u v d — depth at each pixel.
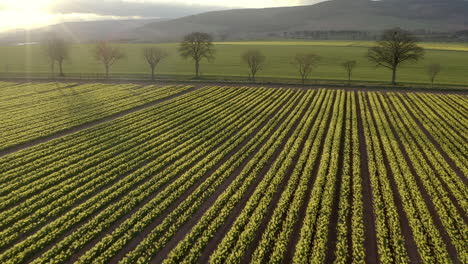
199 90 59.91
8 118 41.72
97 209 21.66
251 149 31.22
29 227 19.64
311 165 27.11
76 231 19.19
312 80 73.62
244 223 19.70
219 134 35.66
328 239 18.77
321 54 120.31
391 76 79.12
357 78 76.62
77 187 24.86
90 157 29.84
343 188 23.25
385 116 42.62
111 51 81.94
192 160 28.95
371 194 23.36
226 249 17.30
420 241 17.83
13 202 22.59
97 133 36.25
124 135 35.72
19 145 33.50
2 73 84.25
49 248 18.30
